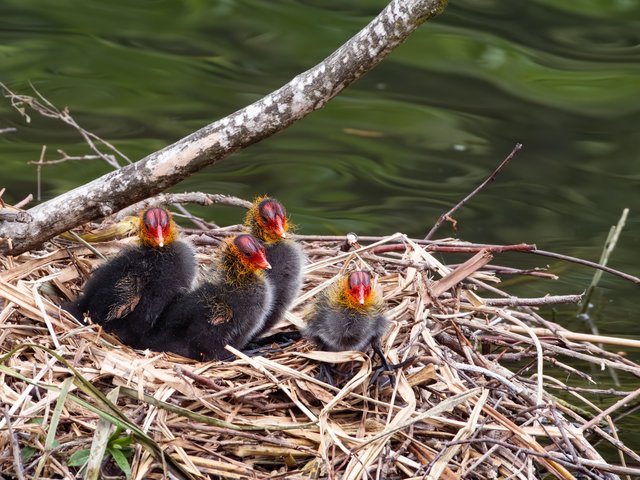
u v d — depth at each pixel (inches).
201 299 375.6
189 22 855.7
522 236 657.0
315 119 772.0
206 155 352.8
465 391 334.6
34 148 703.7
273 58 816.9
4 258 381.7
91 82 775.7
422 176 713.0
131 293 370.3
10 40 817.5
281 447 324.5
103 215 370.9
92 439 302.2
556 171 716.7
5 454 299.3
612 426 371.2
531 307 457.1
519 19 828.6
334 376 359.9
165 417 322.3
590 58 800.9
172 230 389.7
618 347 515.8
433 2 329.4
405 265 404.8
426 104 783.7
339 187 701.3
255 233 409.4
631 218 668.1
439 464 320.8
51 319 350.6
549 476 386.6
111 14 859.4
